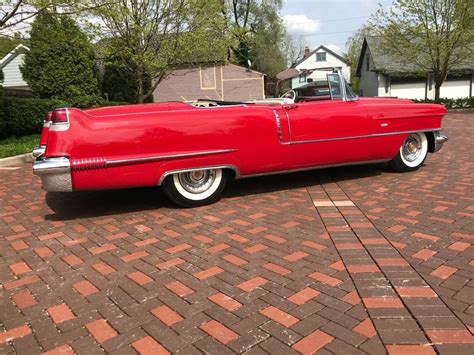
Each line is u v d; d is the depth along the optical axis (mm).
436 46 22484
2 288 3129
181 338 2418
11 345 2416
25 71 15586
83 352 2328
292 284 2986
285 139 5148
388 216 4348
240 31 16094
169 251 3689
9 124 12234
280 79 6738
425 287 2844
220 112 4824
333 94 5680
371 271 3117
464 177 5902
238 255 3535
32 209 5188
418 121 6121
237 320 2570
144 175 4523
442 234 3775
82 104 15617
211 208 4926
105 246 3875
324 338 2355
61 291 3041
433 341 2277
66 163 4191
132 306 2787
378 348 2250
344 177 6223
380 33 24203
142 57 13477
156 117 4523
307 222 4293
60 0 10664
